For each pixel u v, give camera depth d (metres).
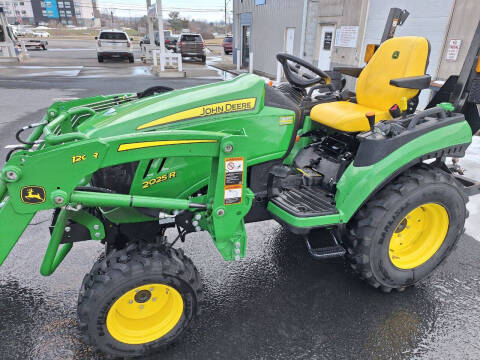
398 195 2.33
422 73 3.08
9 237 1.83
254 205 2.48
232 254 2.22
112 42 18.08
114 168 2.12
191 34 19.38
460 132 2.57
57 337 2.23
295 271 2.88
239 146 1.94
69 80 12.02
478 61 2.56
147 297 2.05
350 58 8.91
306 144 3.32
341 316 2.42
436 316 2.43
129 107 2.27
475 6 6.00
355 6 8.48
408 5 7.15
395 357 2.12
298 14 11.23
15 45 19.94
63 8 114.25
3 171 1.68
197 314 2.15
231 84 2.31
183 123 2.13
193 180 2.23
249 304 2.53
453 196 2.51
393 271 2.51
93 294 1.86
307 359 2.10
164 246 2.10
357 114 2.93
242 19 16.08
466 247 3.20
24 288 2.65
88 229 2.21
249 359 2.10
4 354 2.10
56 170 1.73
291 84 2.78
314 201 2.53
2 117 7.11
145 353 2.08
